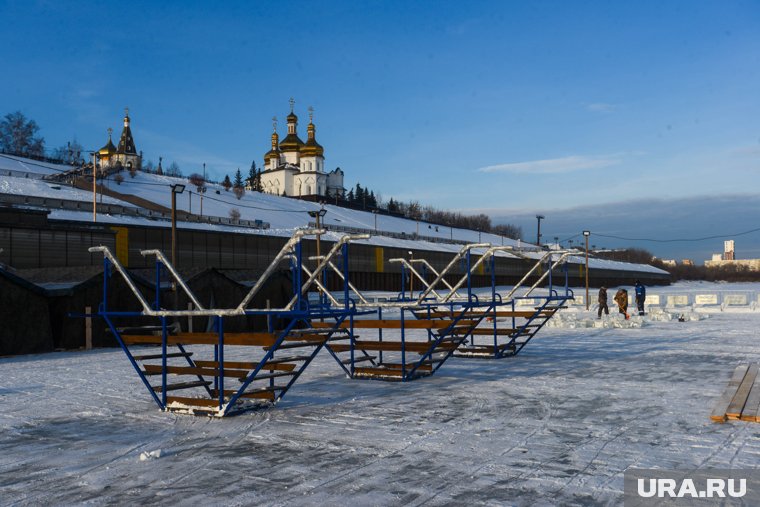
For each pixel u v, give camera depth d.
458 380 13.12
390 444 7.64
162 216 75.62
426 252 91.06
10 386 13.73
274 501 5.63
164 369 10.38
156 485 6.20
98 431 8.87
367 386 12.55
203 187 116.94
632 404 10.05
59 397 12.03
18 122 146.25
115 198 93.06
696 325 28.05
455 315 14.64
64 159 144.75
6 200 61.81
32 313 22.58
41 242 45.34
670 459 6.77
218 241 62.78
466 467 6.58
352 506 5.45
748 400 9.94
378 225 128.75
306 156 150.88
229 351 21.23
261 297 30.56
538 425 8.59
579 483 5.97
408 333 28.72
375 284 82.25
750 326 27.08
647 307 45.69
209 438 8.24
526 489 5.82
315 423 9.00
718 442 7.48
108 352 22.64
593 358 16.67
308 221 111.50
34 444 8.14
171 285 26.89
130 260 54.00
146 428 8.99
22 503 5.75
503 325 29.36
